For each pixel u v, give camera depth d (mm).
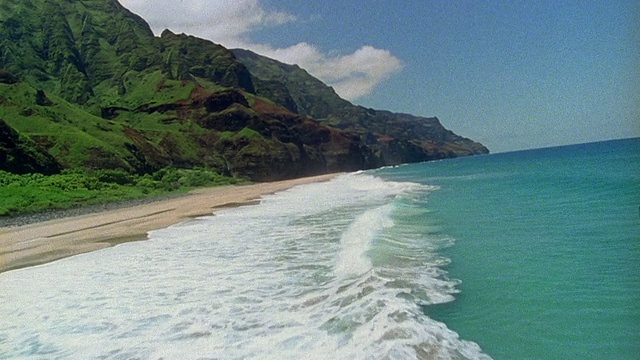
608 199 16875
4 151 41594
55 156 51312
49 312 8070
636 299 6359
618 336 5293
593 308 6188
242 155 95688
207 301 8039
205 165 86625
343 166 136875
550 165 50375
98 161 53750
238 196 40375
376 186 39250
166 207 31234
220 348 5820
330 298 7539
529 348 5152
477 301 6781
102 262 12422
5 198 31484
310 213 20859
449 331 5703
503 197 21156
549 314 6113
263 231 16281
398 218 16281
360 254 10500
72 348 6305
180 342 6168
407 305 6727
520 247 10188
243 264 10922
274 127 115625
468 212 16750
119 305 8203
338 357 5148
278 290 8367
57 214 28906
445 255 9977
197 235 16484
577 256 8938
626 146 99312
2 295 9391
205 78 140375
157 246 14547
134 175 57312
